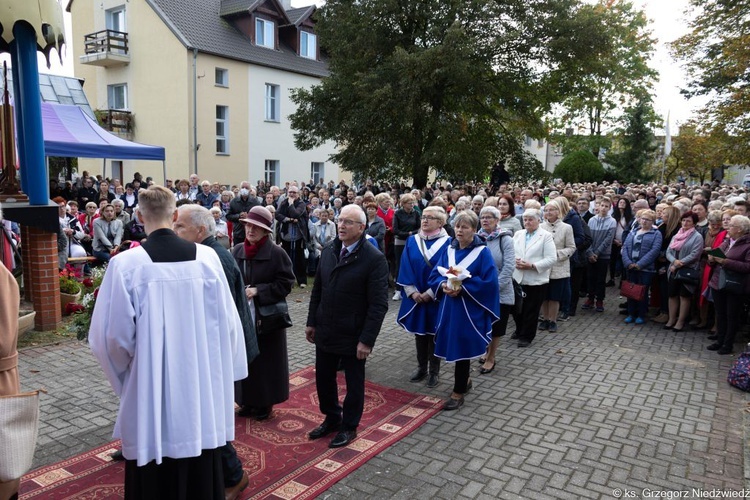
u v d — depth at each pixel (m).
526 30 17.70
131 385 2.44
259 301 4.19
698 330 7.62
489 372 5.74
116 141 11.20
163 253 2.50
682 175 41.47
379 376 5.63
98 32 22.73
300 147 20.73
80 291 7.52
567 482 3.58
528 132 21.83
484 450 4.00
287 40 26.56
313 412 4.63
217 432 2.58
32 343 6.28
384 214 10.37
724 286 6.31
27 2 6.00
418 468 3.72
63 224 8.93
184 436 2.45
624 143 32.47
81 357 5.86
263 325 4.16
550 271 7.26
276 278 4.22
